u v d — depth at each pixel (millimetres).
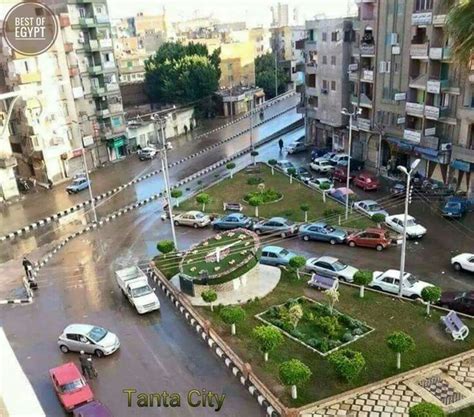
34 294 29797
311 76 55938
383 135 45875
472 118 36844
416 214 37219
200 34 117125
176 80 75375
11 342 24844
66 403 19203
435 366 20438
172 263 31922
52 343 24578
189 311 26188
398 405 18531
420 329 23094
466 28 17266
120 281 28859
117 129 59000
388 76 44125
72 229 39844
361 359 19266
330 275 28469
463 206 36594
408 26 40750
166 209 42312
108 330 25281
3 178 47312
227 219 37344
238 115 81500
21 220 42344
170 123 69750
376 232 32281
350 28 48375
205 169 53406
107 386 21000
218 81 82750
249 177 48719
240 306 26016
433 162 42062
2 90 48594
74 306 28078
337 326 23391
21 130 50531
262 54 101375
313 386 19734
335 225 36031
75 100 53500
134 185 50094
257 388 19922
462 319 23734
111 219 41500
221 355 22359
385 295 26266
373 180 43125
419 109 40906
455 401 18594
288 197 42625
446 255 30594
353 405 18672
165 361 22438
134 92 80500
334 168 47938
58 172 52156
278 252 30781
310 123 58688
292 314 23453
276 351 22062
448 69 38156
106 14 55531
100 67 55625
